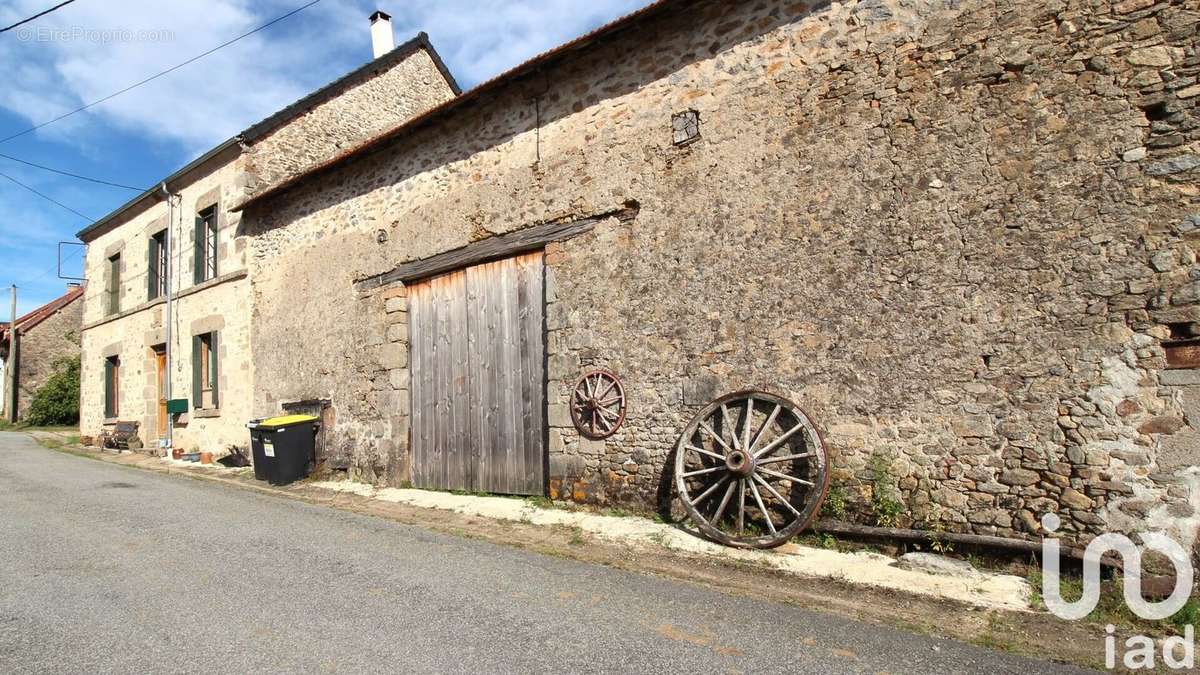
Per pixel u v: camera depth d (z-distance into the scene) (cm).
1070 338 381
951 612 340
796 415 454
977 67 418
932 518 413
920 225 431
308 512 612
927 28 438
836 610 347
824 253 466
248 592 369
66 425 1958
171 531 521
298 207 897
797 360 471
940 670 277
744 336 496
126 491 722
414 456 740
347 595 365
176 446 1097
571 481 583
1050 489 380
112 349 1348
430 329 734
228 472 888
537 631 314
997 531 394
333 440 810
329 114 1071
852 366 450
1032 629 320
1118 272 370
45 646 293
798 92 486
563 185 612
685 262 531
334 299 831
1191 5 361
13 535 504
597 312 579
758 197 498
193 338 1077
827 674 271
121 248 1345
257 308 949
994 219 407
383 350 762
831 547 441
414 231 743
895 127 445
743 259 502
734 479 472
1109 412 368
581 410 578
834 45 473
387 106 1155
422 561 437
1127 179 371
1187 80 360
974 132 417
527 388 639
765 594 371
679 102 545
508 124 661
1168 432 352
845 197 460
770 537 444
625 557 444
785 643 303
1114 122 377
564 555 452
